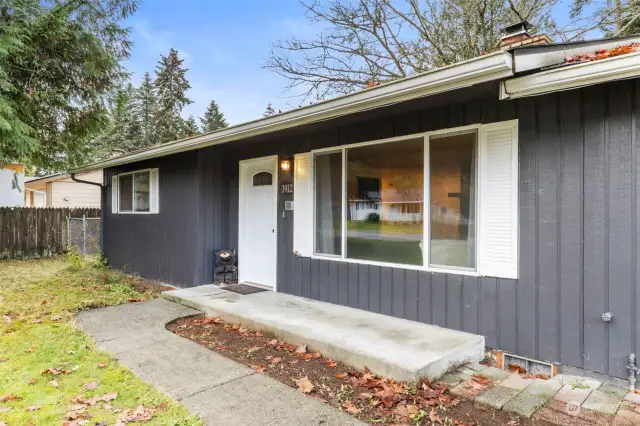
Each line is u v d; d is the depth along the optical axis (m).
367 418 2.55
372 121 4.59
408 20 10.48
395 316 4.38
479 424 2.45
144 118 31.28
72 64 9.34
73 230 11.56
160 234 7.54
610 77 2.71
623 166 2.96
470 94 3.55
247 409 2.66
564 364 3.24
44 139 10.02
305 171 5.40
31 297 5.92
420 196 4.17
